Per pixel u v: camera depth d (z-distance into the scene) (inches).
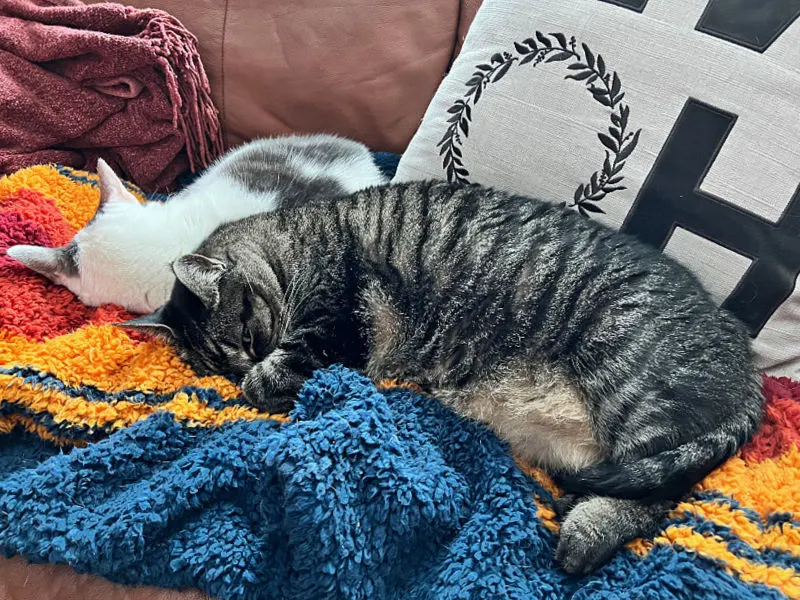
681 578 28.9
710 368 35.4
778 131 37.9
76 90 59.0
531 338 38.6
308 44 61.2
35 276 49.6
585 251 39.4
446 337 40.9
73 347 41.2
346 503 30.9
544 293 38.8
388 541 31.8
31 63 58.5
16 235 52.1
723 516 31.9
